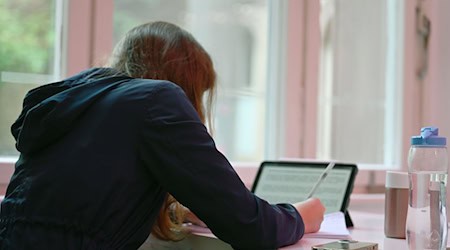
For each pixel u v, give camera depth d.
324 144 2.38
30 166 1.21
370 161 2.52
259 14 2.33
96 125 1.18
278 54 2.28
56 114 1.18
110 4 1.92
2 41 1.84
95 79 1.27
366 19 2.53
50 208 1.15
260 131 2.31
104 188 1.14
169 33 1.40
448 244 1.26
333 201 1.63
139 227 1.19
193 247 1.36
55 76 1.88
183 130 1.16
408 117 2.51
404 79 2.50
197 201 1.14
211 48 2.37
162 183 1.17
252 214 1.16
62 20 1.88
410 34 2.51
